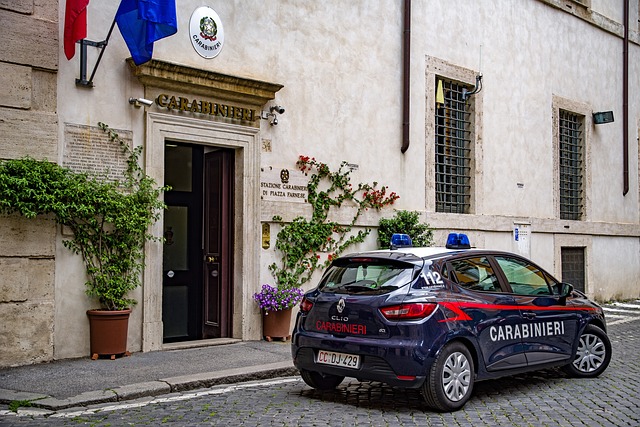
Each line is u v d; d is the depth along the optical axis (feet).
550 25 53.21
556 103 53.31
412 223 39.75
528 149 50.49
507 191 48.47
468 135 46.37
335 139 37.24
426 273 21.34
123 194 28.40
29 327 25.86
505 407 21.48
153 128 29.37
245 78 31.86
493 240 46.85
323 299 21.93
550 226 51.57
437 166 44.42
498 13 48.44
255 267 33.06
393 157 40.40
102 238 27.76
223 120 31.96
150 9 25.81
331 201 36.63
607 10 59.26
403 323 20.15
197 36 31.09
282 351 29.84
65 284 26.94
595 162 57.31
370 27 39.50
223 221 33.30
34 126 26.09
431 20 43.34
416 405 21.56
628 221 60.75
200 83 30.55
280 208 34.24
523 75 50.39
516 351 23.07
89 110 27.73
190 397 22.20
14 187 24.88
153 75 28.94
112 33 28.50
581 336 26.35
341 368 20.94
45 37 26.50
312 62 36.24
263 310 33.14
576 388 24.49
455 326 20.89
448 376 20.66
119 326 27.40
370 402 21.93
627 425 19.39
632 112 62.49
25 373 24.35
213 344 31.30
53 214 26.55
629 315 47.70
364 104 38.91
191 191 33.42
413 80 41.88
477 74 46.44
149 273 29.27
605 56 59.06
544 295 25.13
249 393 23.02
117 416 19.51
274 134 34.32
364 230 38.63
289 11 35.24
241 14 33.06
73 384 22.74
